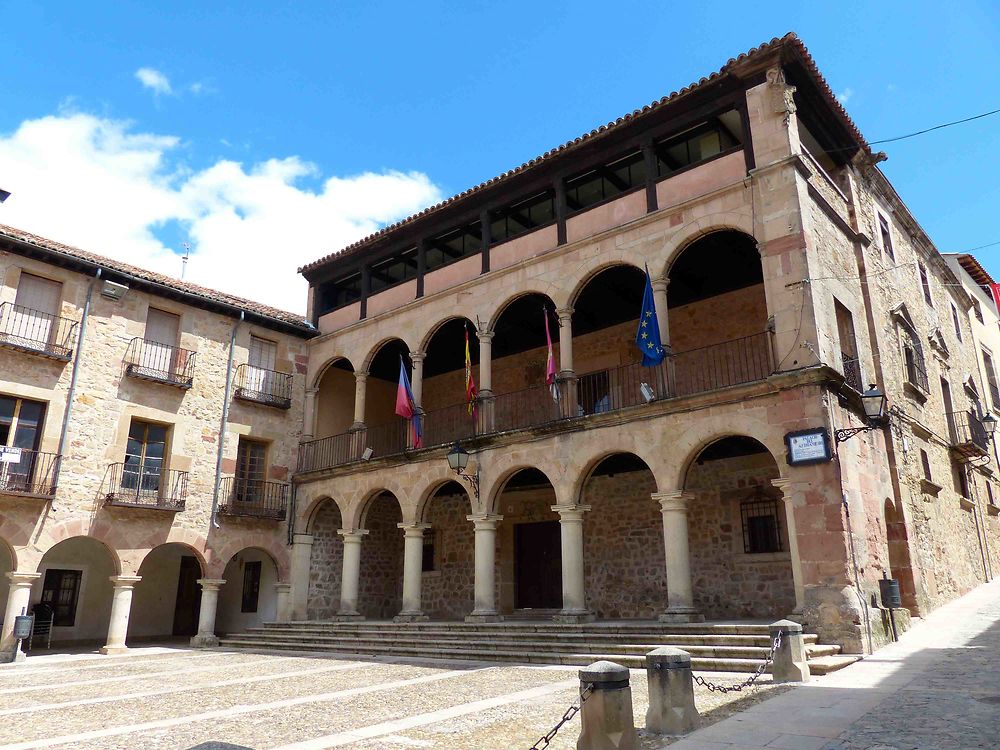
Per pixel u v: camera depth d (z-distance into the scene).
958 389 21.16
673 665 6.09
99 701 8.80
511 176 16.31
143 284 17.27
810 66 13.19
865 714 6.23
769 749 5.18
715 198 13.35
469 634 13.79
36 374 15.44
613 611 16.28
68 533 15.28
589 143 15.11
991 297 27.95
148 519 16.56
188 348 18.00
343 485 18.25
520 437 14.87
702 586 15.15
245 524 18.23
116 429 16.41
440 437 21.17
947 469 18.25
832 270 13.29
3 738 6.61
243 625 19.78
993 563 20.58
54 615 17.75
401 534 21.53
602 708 5.32
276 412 19.53
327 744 6.00
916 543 14.22
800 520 11.01
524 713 7.10
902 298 17.42
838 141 15.29
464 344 20.28
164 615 20.02
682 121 14.13
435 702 7.96
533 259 15.80
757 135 13.11
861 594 10.60
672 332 17.00
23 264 15.73
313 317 20.91
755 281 16.11
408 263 20.14
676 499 12.46
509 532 18.94
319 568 19.20
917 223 19.59
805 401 11.36
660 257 13.80
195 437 17.72
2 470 14.69
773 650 8.45
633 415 13.23
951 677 7.91
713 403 12.34
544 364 19.41
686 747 5.36
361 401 18.88
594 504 17.22
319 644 15.36
